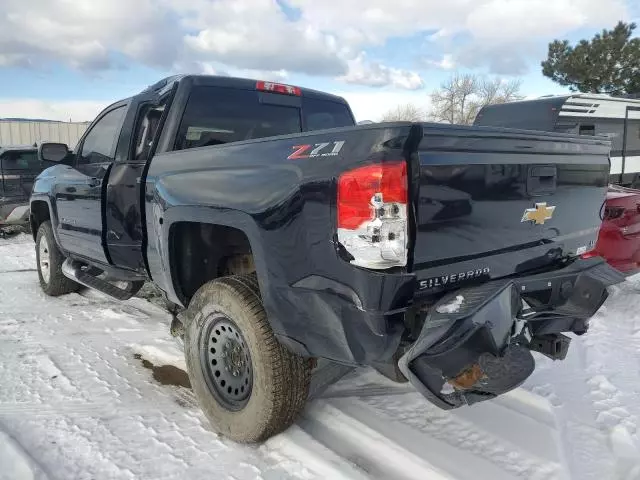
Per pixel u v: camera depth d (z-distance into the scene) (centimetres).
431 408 333
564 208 311
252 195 269
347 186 228
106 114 482
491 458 283
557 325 298
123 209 412
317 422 319
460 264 253
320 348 254
